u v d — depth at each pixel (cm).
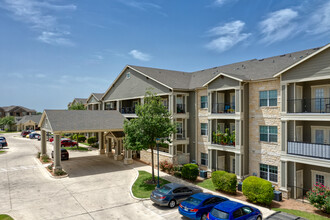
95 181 2072
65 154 2983
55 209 1462
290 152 1716
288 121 1762
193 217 1264
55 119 2395
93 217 1357
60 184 1972
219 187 1827
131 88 3272
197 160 2611
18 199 1616
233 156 2266
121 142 3027
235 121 2089
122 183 2023
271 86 1952
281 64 2100
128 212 1435
